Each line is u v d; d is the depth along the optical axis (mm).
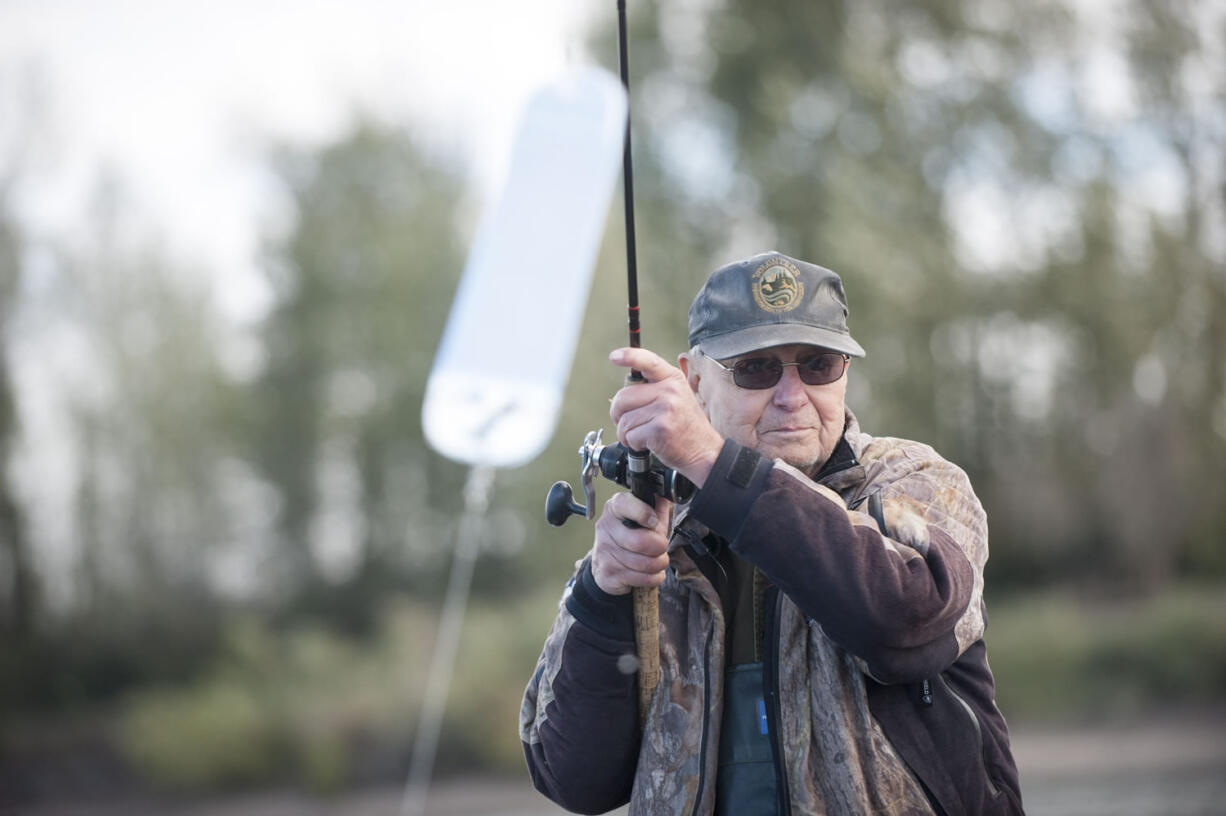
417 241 38250
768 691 2672
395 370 37938
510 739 20938
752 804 2658
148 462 35406
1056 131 28266
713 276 2959
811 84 28766
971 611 2656
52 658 32781
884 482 2797
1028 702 21812
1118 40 27766
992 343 28828
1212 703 21453
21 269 33562
